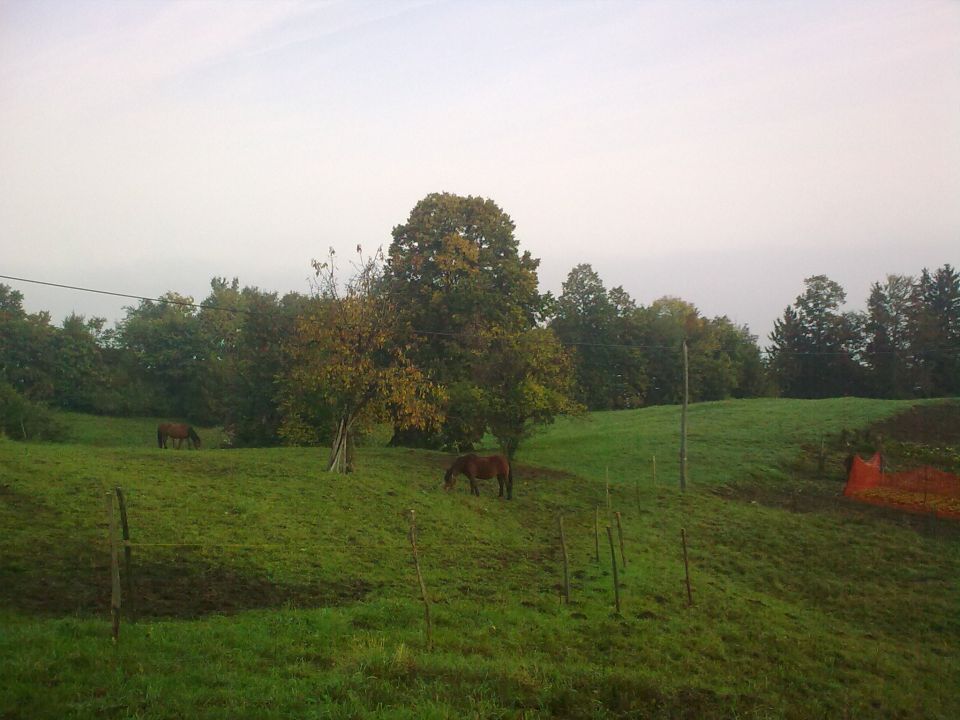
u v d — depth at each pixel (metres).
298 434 44.47
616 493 35.41
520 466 40.94
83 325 79.56
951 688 15.62
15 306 87.00
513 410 39.19
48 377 74.00
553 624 15.55
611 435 54.59
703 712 11.46
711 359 88.94
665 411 68.19
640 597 18.75
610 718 10.56
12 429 57.72
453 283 44.34
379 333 32.12
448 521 25.55
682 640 15.66
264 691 9.34
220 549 18.39
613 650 14.26
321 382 31.73
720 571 23.73
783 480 42.38
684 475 38.31
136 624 12.34
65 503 20.80
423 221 45.12
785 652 16.12
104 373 78.12
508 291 45.69
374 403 32.34
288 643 11.91
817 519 32.47
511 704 10.20
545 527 27.55
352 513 24.45
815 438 51.41
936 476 38.50
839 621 20.00
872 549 27.80
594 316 85.25
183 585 15.77
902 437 52.06
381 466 36.34
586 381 81.88
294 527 21.69
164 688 9.07
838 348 91.50
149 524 19.78
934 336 85.06
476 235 46.09
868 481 38.72
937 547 28.59
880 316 90.19
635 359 84.06
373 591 16.92
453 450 45.50
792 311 95.94
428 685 10.33
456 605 16.09
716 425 57.22
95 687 8.97
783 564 25.44
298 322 33.97
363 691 9.70
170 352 78.69
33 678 9.04
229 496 23.98
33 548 16.88
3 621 12.07
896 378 86.44
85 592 14.63
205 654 10.83
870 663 16.25
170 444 65.19
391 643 12.52
